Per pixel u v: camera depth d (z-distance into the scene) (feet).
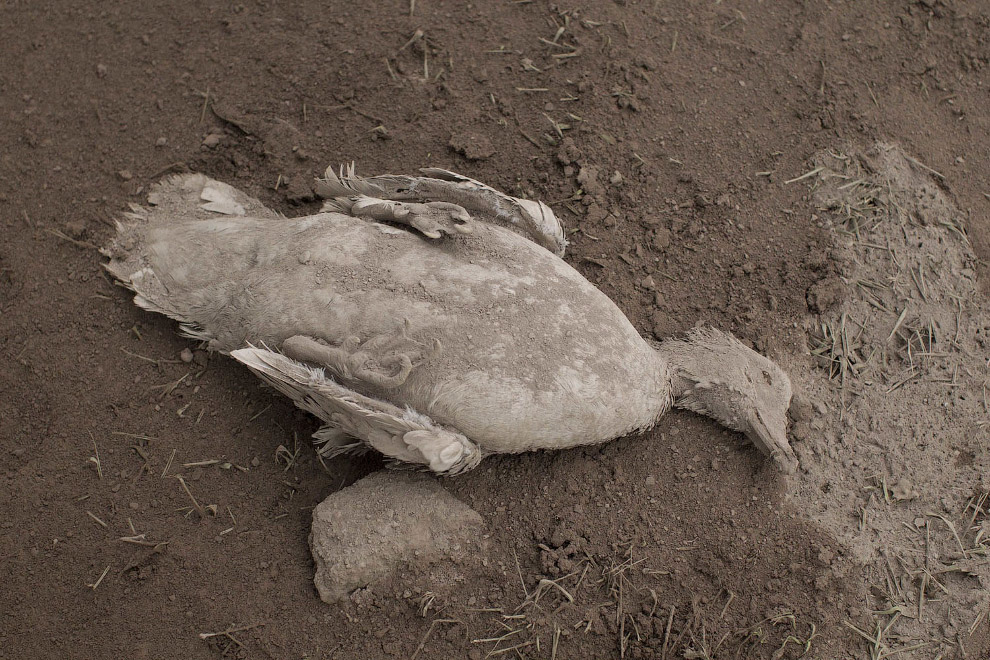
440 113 4.79
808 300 4.67
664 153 4.79
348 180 4.49
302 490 4.45
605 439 4.35
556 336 4.21
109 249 4.54
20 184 4.63
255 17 4.86
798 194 4.78
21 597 4.34
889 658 4.36
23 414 4.46
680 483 4.47
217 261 4.38
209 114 4.75
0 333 4.50
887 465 4.52
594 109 4.81
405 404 4.21
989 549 4.43
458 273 4.23
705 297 4.66
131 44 4.81
